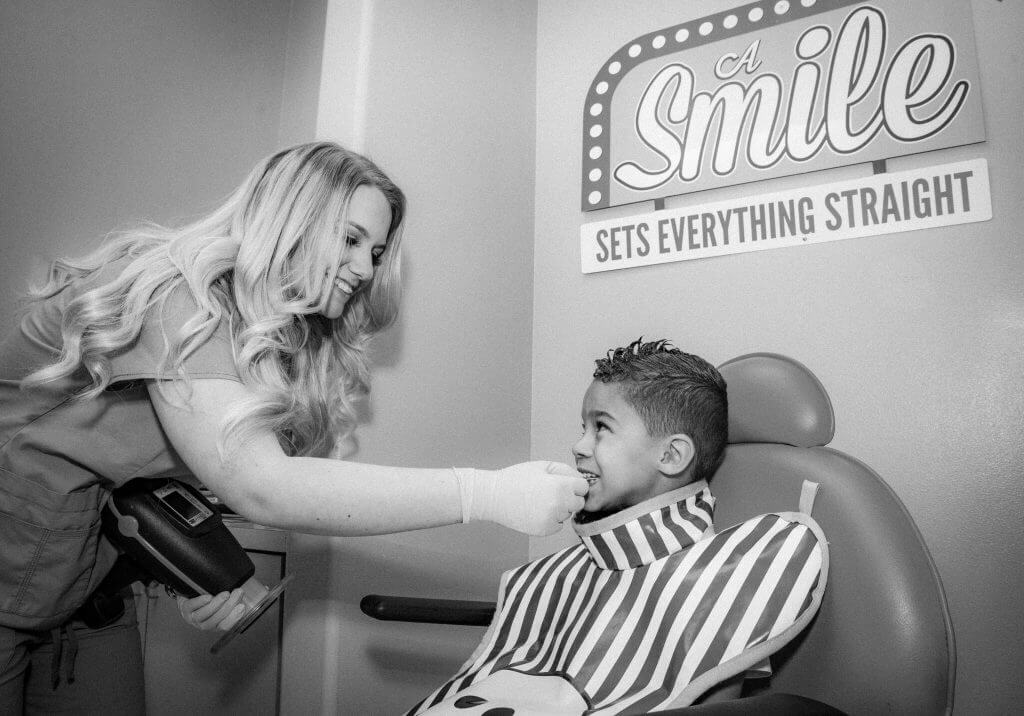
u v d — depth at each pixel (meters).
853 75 1.29
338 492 0.68
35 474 0.72
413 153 1.27
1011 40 1.19
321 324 1.03
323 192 0.87
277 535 1.13
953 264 1.18
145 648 1.20
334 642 1.05
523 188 1.58
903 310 1.21
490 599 1.37
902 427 1.18
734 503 0.92
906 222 1.21
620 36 1.56
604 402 0.91
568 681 0.77
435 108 1.34
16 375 0.79
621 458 0.87
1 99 1.17
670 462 0.87
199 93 1.46
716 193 1.39
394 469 0.73
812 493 0.82
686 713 0.56
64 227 1.24
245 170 1.54
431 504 0.73
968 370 1.15
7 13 1.18
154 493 0.76
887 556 0.74
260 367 0.77
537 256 1.59
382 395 1.17
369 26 1.20
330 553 1.07
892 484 1.17
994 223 1.16
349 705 1.06
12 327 1.15
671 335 1.40
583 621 0.83
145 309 0.71
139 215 1.35
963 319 1.16
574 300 1.53
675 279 1.41
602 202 1.50
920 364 1.18
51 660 0.83
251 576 0.79
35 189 1.20
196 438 0.69
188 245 0.78
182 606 0.77
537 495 0.77
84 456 0.74
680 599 0.78
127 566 0.80
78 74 1.27
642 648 0.77
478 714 0.72
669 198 1.44
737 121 1.38
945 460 1.14
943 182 1.20
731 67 1.41
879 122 1.26
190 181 1.44
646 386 0.89
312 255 0.86
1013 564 1.08
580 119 1.58
